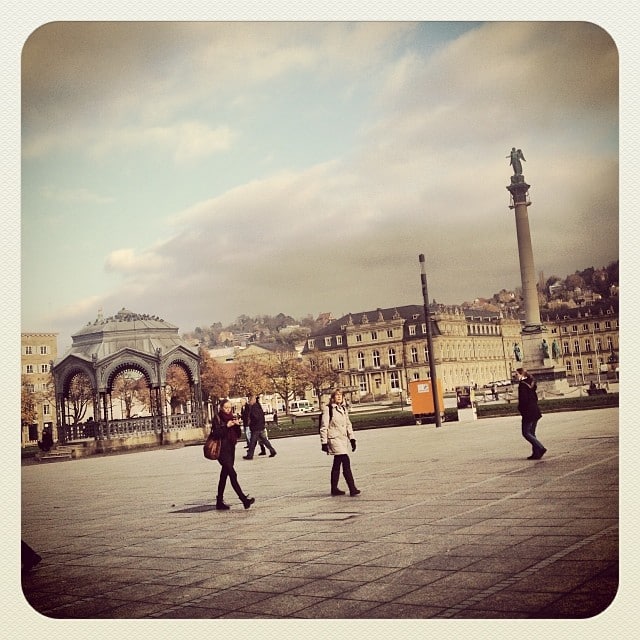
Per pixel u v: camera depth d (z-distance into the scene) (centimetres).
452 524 989
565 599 692
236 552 984
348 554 902
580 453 1547
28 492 1928
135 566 995
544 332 2870
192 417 3394
